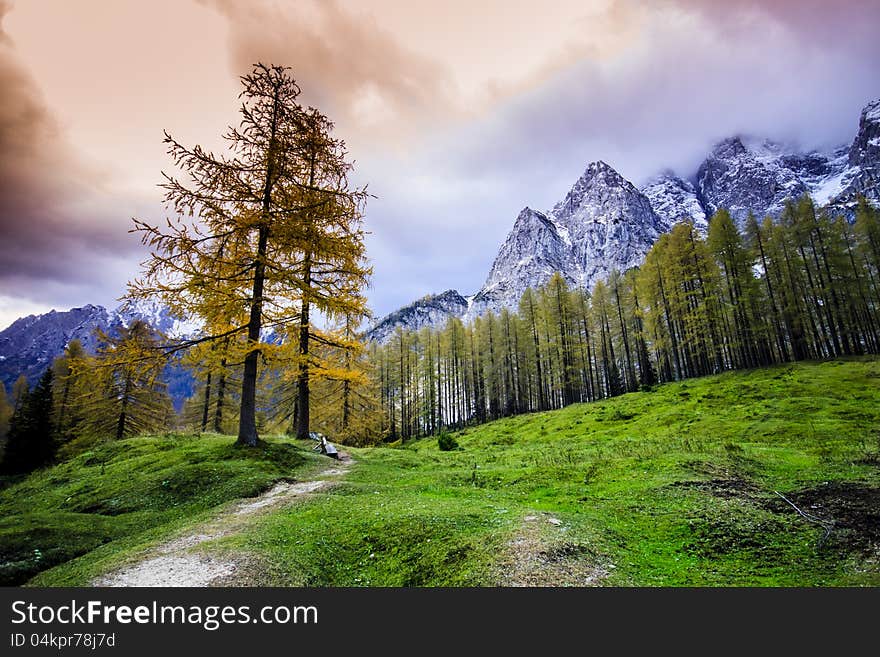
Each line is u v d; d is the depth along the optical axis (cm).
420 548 757
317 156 1773
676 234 5025
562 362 5628
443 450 2833
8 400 6556
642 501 980
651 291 5375
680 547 748
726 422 2480
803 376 3306
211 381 3834
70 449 3272
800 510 851
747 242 5031
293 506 1036
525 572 617
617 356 6750
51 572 722
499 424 5156
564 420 3969
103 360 1370
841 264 4350
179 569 664
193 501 1159
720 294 4744
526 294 6244
